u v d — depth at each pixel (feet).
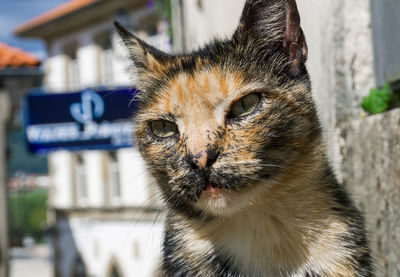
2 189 3.86
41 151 3.91
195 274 1.21
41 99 3.89
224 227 1.19
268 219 1.16
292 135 1.15
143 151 1.26
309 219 1.15
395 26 1.25
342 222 1.16
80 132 3.86
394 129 1.18
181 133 1.16
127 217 6.80
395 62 1.26
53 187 8.20
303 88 1.20
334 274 1.13
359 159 1.33
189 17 2.33
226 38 1.36
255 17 1.22
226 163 1.11
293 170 1.15
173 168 1.17
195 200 1.15
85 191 7.77
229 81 1.14
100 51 7.07
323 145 1.23
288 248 1.15
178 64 1.24
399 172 1.16
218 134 1.12
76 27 7.35
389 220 1.21
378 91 1.34
